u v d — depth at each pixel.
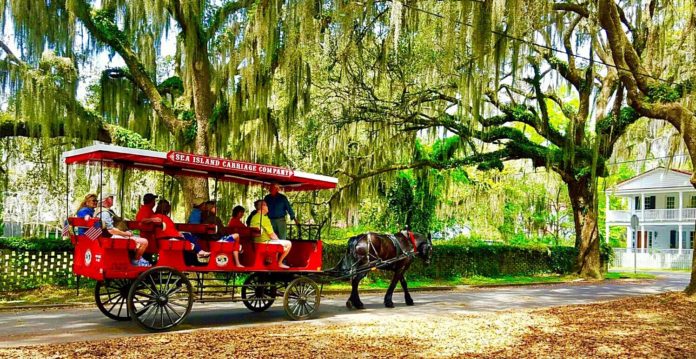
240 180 14.18
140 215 12.20
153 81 20.55
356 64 20.75
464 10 15.43
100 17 18.20
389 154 25.39
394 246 16.03
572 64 26.86
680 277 32.09
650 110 18.08
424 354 8.85
